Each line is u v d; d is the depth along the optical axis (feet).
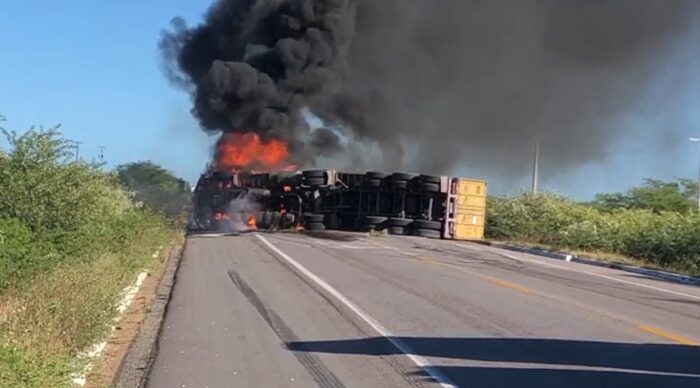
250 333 38.50
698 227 93.71
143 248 71.82
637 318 45.98
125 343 36.55
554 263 86.53
